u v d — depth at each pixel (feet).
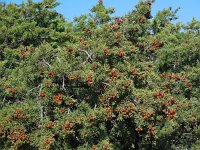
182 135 40.14
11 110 29.53
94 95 31.86
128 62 34.45
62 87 30.50
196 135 39.68
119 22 40.70
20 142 27.91
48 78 30.53
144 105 30.53
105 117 29.53
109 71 31.24
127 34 40.14
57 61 31.42
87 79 29.78
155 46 40.27
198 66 43.55
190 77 41.47
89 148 30.14
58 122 29.04
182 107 38.65
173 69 44.80
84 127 29.60
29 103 30.63
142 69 35.96
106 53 32.32
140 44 40.11
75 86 31.58
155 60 44.93
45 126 28.81
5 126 28.60
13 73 36.81
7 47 52.08
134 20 40.60
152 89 34.50
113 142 35.27
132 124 34.50
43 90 30.19
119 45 35.76
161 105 30.68
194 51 44.09
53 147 29.37
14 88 32.24
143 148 37.83
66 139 30.12
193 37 48.24
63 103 30.68
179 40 48.47
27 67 32.09
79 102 32.17
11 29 53.57
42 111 30.22
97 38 35.88
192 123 38.86
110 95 29.66
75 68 31.71
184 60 44.68
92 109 30.32
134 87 31.65
